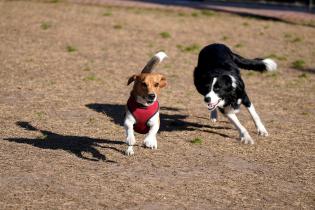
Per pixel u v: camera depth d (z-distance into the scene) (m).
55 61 17.47
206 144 10.59
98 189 8.09
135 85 9.23
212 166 9.36
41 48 19.12
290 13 32.31
